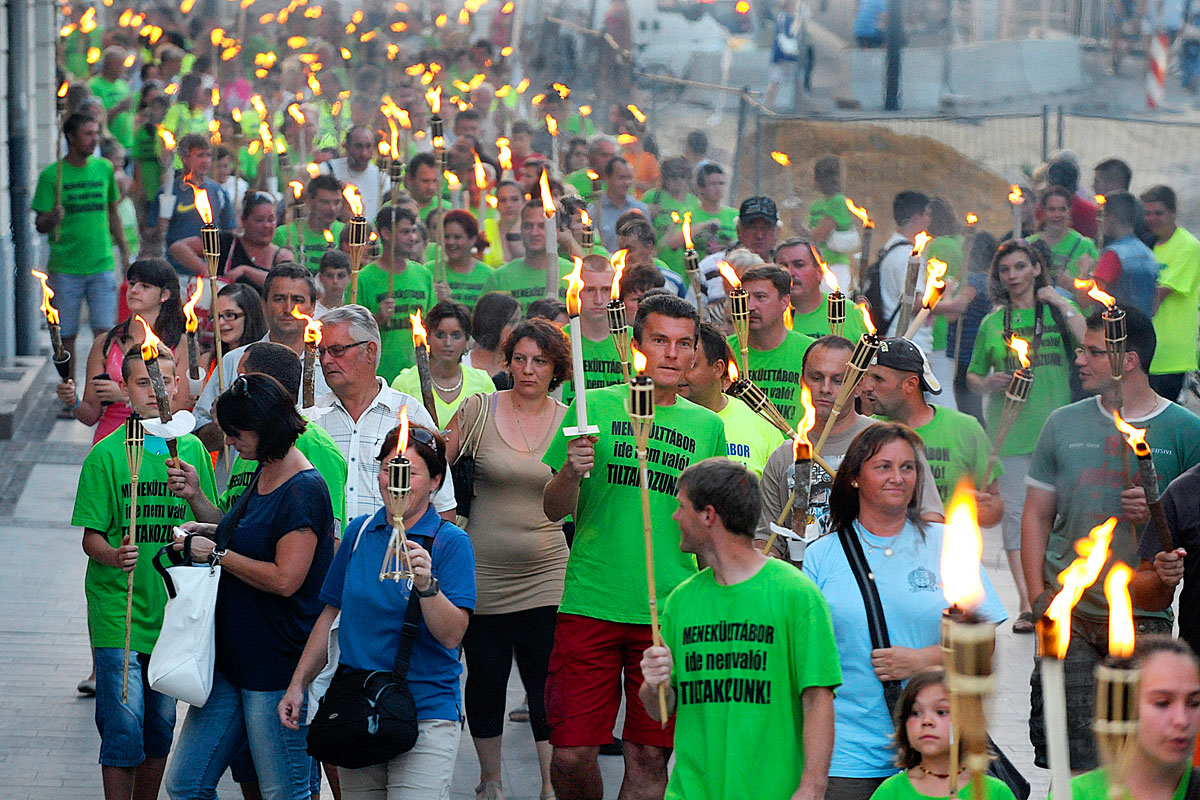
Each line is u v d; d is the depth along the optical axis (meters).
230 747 16.33
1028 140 58.22
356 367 19.06
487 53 66.44
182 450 17.91
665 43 76.12
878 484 14.59
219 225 39.94
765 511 17.42
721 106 64.19
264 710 16.16
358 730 14.73
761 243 30.70
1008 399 19.11
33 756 20.72
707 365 19.06
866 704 14.46
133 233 49.31
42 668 24.00
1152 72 73.44
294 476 16.28
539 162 40.38
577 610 17.17
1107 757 9.20
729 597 13.39
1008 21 76.19
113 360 23.03
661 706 13.34
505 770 21.12
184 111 49.97
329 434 19.16
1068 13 76.31
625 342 15.98
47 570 28.73
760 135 56.38
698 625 13.50
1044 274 27.59
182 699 15.66
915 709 12.90
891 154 57.97
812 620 13.19
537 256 30.77
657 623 13.37
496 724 19.53
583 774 17.23
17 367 42.06
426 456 15.37
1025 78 74.69
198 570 15.81
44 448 36.97
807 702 13.21
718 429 17.22
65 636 25.48
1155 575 16.59
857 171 57.62
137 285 23.17
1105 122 58.53
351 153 40.59
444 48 70.38
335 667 17.42
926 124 58.53
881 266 33.28
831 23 77.50
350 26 78.31
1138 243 31.88
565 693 17.16
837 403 16.02
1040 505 18.92
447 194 42.25
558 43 69.44
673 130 62.94
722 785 13.34
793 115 59.06
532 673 19.58
